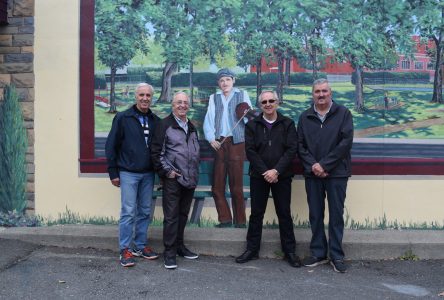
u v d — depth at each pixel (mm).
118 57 5395
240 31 5324
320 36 5285
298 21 5289
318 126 4543
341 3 5273
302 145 4617
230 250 5012
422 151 5301
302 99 5309
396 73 5285
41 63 5441
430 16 5250
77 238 5137
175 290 4098
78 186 5473
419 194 5336
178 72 5387
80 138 5438
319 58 5289
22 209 5508
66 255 4914
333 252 4621
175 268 4594
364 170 5324
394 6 5266
